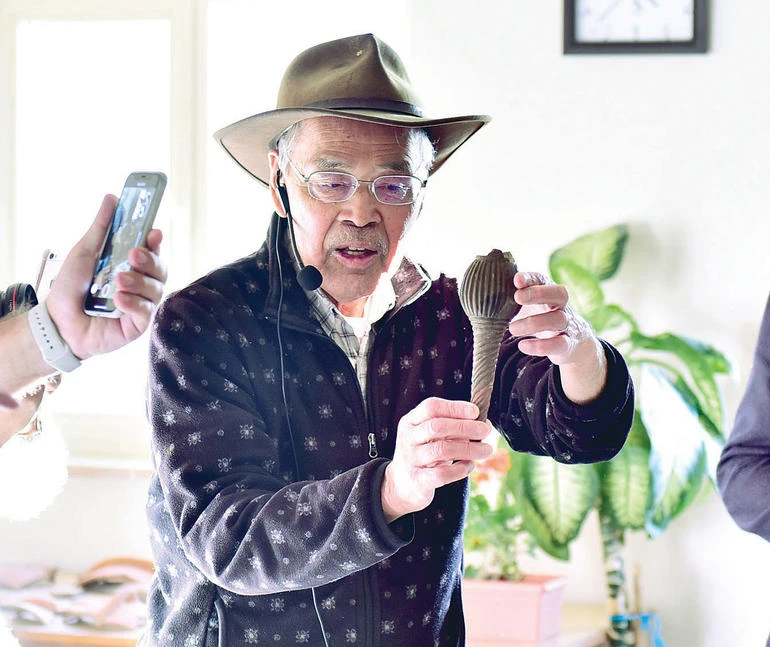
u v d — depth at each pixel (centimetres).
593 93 258
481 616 230
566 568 261
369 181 130
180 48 283
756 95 254
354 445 135
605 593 259
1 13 291
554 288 111
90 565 276
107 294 102
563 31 257
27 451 132
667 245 257
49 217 296
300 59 137
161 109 290
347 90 131
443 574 137
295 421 133
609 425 132
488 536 240
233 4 284
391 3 280
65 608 248
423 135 137
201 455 121
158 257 104
